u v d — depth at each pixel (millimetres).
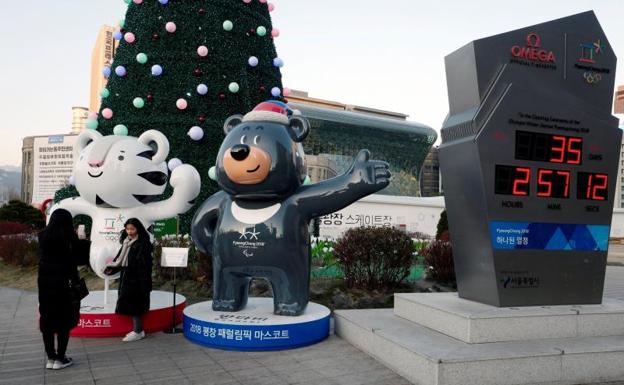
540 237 6102
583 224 6309
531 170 6102
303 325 6184
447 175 6551
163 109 13883
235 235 6383
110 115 13836
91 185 7070
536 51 6250
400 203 20141
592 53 6488
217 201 6910
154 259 10805
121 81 14258
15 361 5590
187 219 13281
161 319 7004
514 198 6016
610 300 6648
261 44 15328
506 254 5945
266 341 5992
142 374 5113
